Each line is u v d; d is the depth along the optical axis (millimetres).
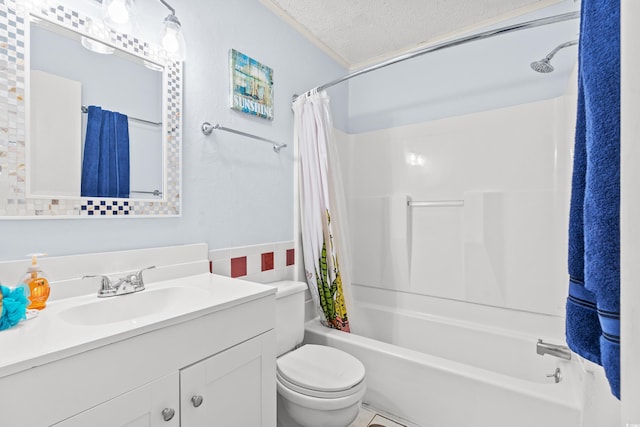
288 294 1576
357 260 2473
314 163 1883
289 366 1414
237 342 1003
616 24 442
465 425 1382
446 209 2098
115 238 1154
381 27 2080
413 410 1527
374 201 2389
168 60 1318
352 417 1296
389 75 2432
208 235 1488
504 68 1975
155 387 784
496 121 1938
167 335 810
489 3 1850
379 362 1629
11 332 719
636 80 338
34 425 596
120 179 1167
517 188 1860
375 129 2486
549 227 1766
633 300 341
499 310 1905
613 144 439
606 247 440
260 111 1752
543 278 1776
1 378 558
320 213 1866
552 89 1829
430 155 2174
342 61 2508
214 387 928
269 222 1829
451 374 1417
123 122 1177
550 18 1312
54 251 1005
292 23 1996
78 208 1057
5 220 910
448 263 2080
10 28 921
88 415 669
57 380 626
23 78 942
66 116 1033
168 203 1316
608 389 888
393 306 2299
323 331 1854
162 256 1274
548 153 1776
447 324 1984
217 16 1537
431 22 2029
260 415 1087
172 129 1330
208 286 1165
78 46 1064
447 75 2176
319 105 1869
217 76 1533
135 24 1062
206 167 1483
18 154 932
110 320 999
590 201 468
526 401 1240
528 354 1712
